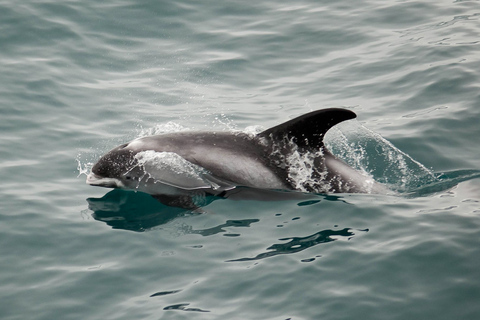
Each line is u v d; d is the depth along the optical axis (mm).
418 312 18406
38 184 27125
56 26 39625
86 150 29844
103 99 34156
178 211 25000
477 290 19094
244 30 41188
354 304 18875
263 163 25844
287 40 40156
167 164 26484
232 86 36031
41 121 31859
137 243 22922
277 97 34750
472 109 31359
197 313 18953
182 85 35875
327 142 29875
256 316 18656
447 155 28250
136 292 20250
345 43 39562
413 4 43344
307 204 24672
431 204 24219
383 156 28500
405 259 20672
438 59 36281
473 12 41594
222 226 23672
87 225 24266
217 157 26203
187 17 42219
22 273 21438
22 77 35031
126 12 41938
